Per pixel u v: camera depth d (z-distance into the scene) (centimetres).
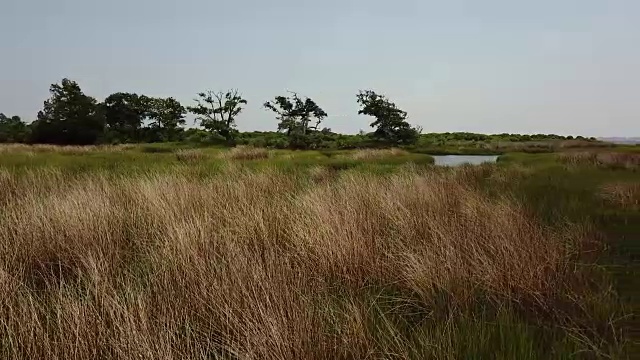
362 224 665
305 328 357
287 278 473
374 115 7169
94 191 842
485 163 2492
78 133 7469
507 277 500
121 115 8206
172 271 480
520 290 485
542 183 1481
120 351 317
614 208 1032
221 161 2027
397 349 352
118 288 435
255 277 426
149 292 417
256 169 1493
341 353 345
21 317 364
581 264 585
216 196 826
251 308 380
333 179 1339
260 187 1021
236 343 353
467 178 1542
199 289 430
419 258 528
